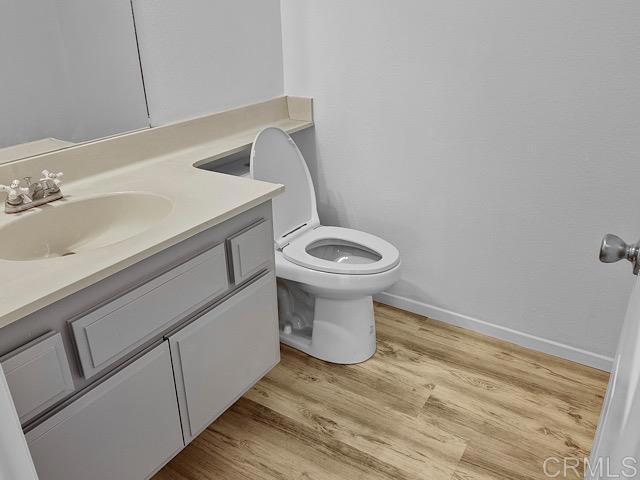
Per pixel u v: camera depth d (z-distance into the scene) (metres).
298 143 2.38
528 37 1.72
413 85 1.98
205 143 2.00
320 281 1.84
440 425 1.75
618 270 1.83
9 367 0.98
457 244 2.13
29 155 1.49
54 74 1.49
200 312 1.43
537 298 2.03
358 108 2.14
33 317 1.02
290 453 1.66
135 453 1.30
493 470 1.58
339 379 1.97
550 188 1.85
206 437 1.73
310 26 2.13
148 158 1.81
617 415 0.54
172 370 1.36
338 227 2.19
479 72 1.84
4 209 1.38
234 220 1.47
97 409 1.17
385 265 1.85
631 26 1.56
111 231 1.51
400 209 2.21
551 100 1.75
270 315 1.70
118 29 1.63
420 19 1.88
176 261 1.30
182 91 1.88
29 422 1.05
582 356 2.01
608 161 1.73
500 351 2.11
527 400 1.84
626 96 1.63
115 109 1.68
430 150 2.04
